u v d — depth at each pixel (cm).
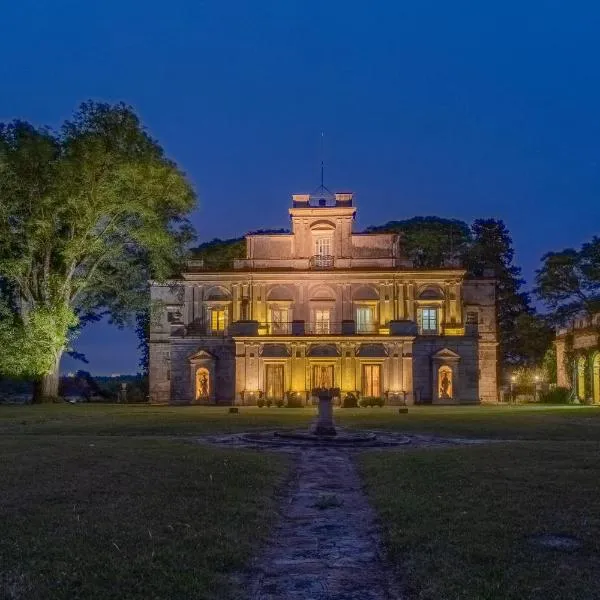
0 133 5319
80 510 1191
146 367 8894
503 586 806
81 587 805
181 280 6906
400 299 6569
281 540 1088
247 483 1509
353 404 5738
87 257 5416
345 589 852
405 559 940
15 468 1686
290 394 5897
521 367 8694
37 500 1273
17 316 5531
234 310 6656
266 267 6756
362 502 1393
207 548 977
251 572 914
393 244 6712
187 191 5666
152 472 1622
